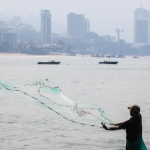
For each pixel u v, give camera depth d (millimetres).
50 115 62531
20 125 54500
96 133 49094
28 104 77188
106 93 113125
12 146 42875
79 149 42062
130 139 29328
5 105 76750
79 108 31500
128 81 172750
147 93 113688
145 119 60188
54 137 47188
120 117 61656
